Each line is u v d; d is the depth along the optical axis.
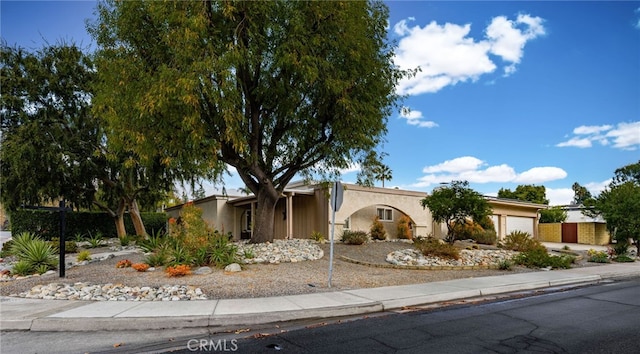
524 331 6.24
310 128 14.68
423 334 6.05
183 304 7.54
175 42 11.10
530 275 12.32
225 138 12.24
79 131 20.78
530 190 49.66
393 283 10.27
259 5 11.49
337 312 7.30
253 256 12.90
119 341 5.76
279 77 12.99
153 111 11.00
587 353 5.19
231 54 10.80
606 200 21.27
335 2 11.80
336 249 16.09
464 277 11.70
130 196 22.89
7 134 19.44
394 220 24.00
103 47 12.91
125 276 10.48
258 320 6.75
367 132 14.02
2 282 10.30
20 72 19.75
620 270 14.29
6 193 20.30
